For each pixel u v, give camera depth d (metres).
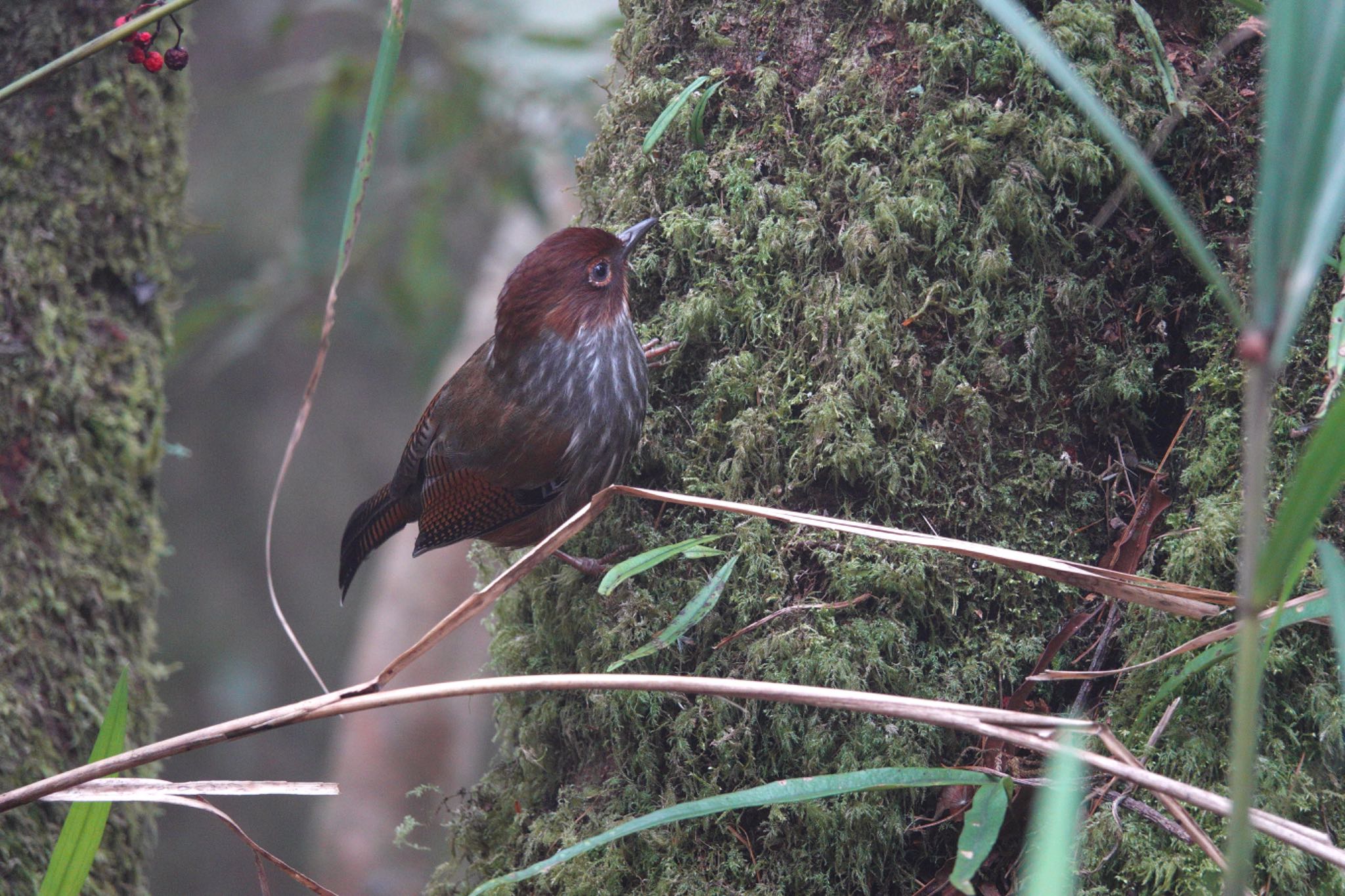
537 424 6.70
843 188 5.56
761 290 5.75
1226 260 5.23
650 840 5.31
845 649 5.13
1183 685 4.77
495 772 6.40
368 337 15.19
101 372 8.40
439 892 6.20
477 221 19.09
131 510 8.63
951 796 5.04
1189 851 4.52
